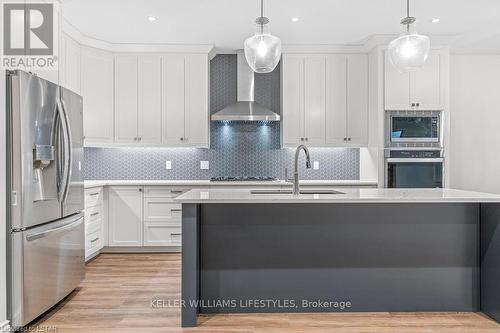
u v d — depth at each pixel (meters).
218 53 5.07
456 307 2.72
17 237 2.35
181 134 4.76
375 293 2.71
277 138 5.09
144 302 2.90
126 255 4.44
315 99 4.79
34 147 2.45
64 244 2.87
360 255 2.71
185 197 2.44
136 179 5.03
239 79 4.95
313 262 2.70
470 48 4.85
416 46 2.67
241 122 5.09
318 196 2.49
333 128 4.78
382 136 4.47
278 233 2.69
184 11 3.72
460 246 2.72
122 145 4.70
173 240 4.51
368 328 2.42
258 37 2.64
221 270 2.68
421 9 3.70
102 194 4.41
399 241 2.71
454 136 5.14
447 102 4.52
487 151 5.15
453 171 5.15
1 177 2.29
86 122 4.48
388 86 4.47
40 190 2.52
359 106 4.79
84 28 4.17
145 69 4.73
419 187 4.47
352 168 5.14
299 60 4.79
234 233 2.68
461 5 3.60
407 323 2.50
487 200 2.33
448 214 2.72
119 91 4.70
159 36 4.44
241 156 5.09
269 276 2.70
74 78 4.30
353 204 2.70
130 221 4.48
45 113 2.57
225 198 2.37
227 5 3.58
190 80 4.76
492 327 2.44
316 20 3.96
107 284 3.35
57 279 2.76
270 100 5.10
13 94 2.34
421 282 2.72
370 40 4.56
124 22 4.00
